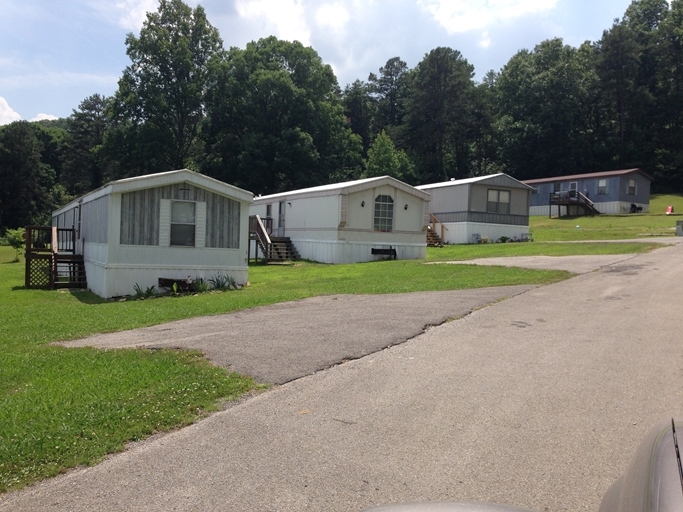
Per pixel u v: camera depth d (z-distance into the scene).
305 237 25.95
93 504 3.60
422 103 64.81
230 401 5.43
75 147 73.06
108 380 5.99
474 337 7.82
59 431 4.65
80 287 18.94
